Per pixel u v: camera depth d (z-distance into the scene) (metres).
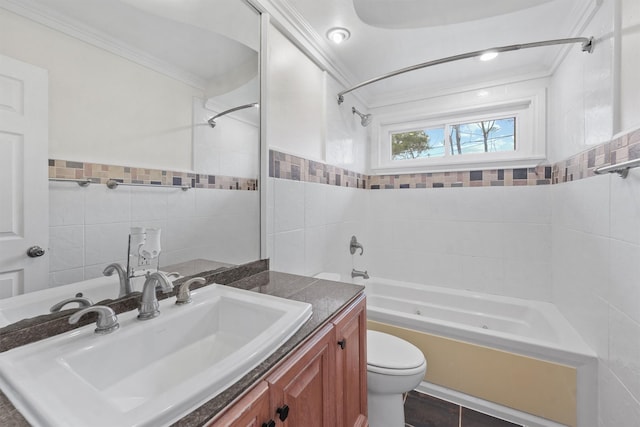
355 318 1.12
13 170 0.70
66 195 0.80
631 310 1.05
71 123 0.80
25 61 0.72
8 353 0.63
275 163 1.51
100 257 0.87
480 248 2.30
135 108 0.96
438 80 2.27
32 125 0.73
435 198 2.46
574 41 1.39
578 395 1.35
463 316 2.21
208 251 1.21
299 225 1.72
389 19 1.63
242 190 1.36
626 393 1.08
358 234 2.54
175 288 1.06
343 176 2.25
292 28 1.55
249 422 0.58
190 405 0.51
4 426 0.45
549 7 1.45
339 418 0.99
